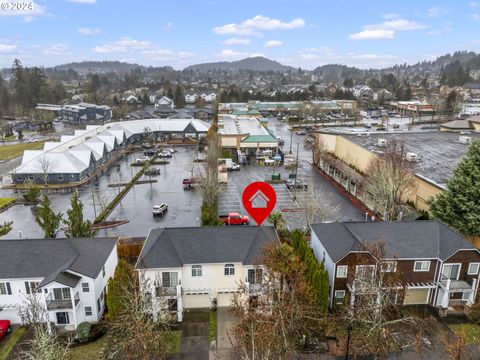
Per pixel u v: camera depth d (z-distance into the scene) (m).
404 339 30.59
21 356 28.69
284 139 120.81
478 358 28.41
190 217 57.41
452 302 34.44
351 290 31.72
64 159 77.06
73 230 40.78
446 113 170.00
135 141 118.44
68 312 32.47
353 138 83.62
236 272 33.75
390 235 35.94
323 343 30.14
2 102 189.25
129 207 62.00
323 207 50.06
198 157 99.12
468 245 34.25
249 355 27.84
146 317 29.61
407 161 59.47
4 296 32.22
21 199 66.62
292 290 27.45
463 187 42.84
